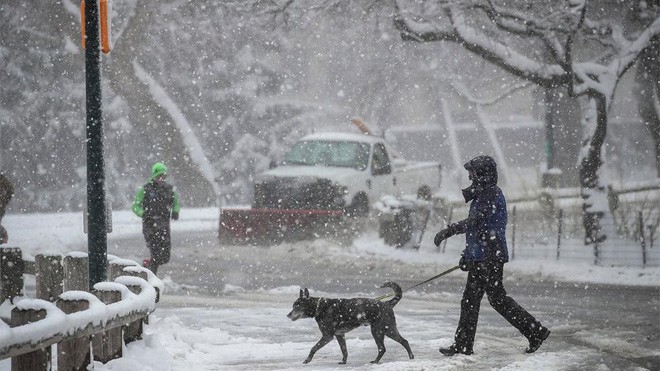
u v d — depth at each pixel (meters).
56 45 130.38
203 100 140.88
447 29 68.62
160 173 47.84
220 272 58.69
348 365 28.30
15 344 16.64
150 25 121.50
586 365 28.67
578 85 67.62
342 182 68.88
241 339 33.62
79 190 136.25
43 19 126.38
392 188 74.06
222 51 138.75
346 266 61.47
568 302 45.88
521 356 30.25
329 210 69.00
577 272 57.88
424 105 147.75
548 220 74.12
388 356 30.22
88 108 30.78
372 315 28.47
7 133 132.38
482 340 33.94
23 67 131.00
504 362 29.06
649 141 148.38
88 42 30.77
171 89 138.12
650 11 70.00
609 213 66.31
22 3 127.44
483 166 30.25
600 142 67.00
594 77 69.62
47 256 31.67
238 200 143.00
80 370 22.22
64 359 22.23
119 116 135.00
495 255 30.03
